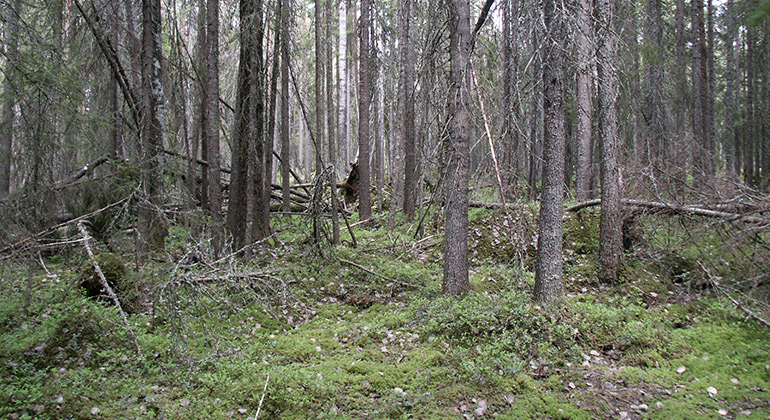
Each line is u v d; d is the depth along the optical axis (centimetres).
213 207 882
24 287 684
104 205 879
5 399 436
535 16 627
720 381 512
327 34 1659
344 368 565
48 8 655
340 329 684
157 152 802
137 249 709
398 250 1057
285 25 971
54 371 502
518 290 730
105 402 457
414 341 634
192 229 895
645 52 947
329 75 1662
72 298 659
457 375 539
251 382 511
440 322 654
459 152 709
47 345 544
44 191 586
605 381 522
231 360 560
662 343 598
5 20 514
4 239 555
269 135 1074
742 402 468
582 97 1025
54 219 703
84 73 810
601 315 642
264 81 1005
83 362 529
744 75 2345
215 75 875
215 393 490
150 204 740
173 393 485
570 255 911
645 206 859
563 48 609
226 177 1767
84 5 826
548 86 635
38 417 423
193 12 1120
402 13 1281
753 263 707
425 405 486
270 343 628
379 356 598
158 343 585
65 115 570
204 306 640
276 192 1711
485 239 977
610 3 707
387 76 1775
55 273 786
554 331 604
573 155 1471
